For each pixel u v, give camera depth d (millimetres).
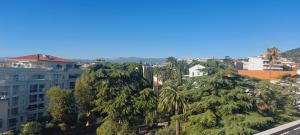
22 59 91125
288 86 64250
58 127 63719
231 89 44750
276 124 42000
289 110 52344
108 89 65875
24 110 70812
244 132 37219
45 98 76938
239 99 43062
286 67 150375
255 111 45781
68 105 65938
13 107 67500
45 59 91562
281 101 54219
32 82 73062
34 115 73312
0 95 64688
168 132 47875
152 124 61781
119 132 54906
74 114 68250
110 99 63156
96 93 70375
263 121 39000
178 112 49719
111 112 56062
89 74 74125
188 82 50500
